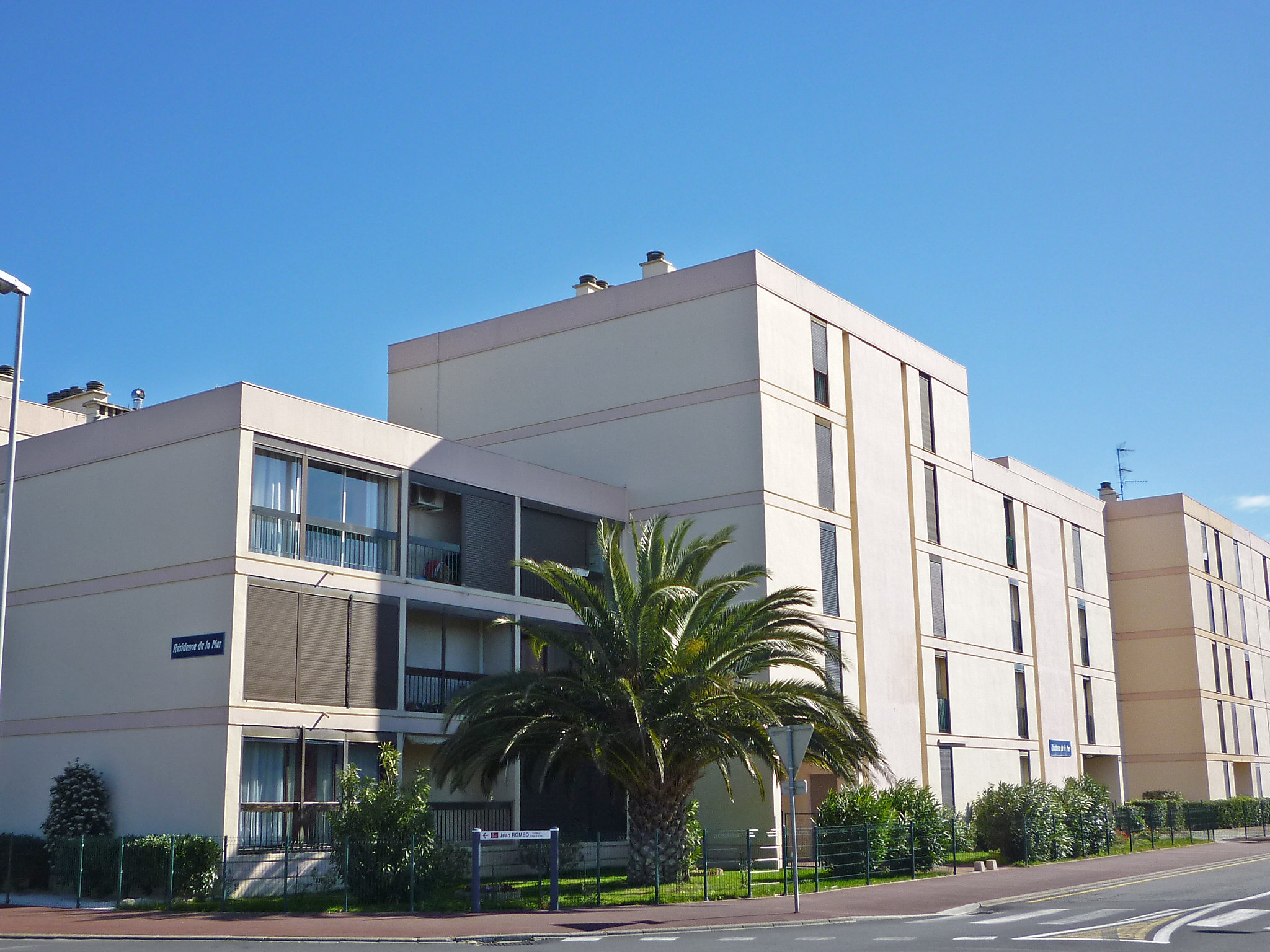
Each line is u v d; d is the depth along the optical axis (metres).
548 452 37.25
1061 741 49.50
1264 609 71.00
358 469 28.33
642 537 26.91
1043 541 51.41
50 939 18.41
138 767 25.70
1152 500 61.22
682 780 25.59
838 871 27.80
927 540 41.50
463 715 26.97
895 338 41.28
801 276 36.53
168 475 26.80
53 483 28.94
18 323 22.67
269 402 26.47
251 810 24.73
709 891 25.02
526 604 32.06
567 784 27.48
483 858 28.64
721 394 34.41
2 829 27.73
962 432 45.06
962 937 17.86
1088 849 38.31
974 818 37.09
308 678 26.17
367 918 20.89
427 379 40.28
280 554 26.34
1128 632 60.84
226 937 18.28
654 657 25.16
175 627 25.81
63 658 27.62
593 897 23.80
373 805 23.66
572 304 37.72
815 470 35.84
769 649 26.05
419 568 29.88
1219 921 19.56
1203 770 58.12
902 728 37.91
